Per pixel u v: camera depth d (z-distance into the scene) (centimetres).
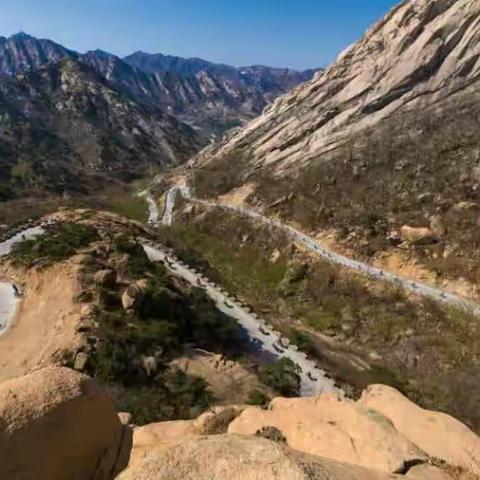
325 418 1379
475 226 6384
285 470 571
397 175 8075
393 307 5903
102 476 774
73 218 7900
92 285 4681
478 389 4394
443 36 9638
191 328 4625
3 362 3916
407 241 6688
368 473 688
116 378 3491
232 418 1569
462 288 5884
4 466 653
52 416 716
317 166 9394
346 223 7562
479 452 1201
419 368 5003
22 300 4984
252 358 4472
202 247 8900
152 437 1512
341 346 5525
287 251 7662
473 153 7606
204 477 573
